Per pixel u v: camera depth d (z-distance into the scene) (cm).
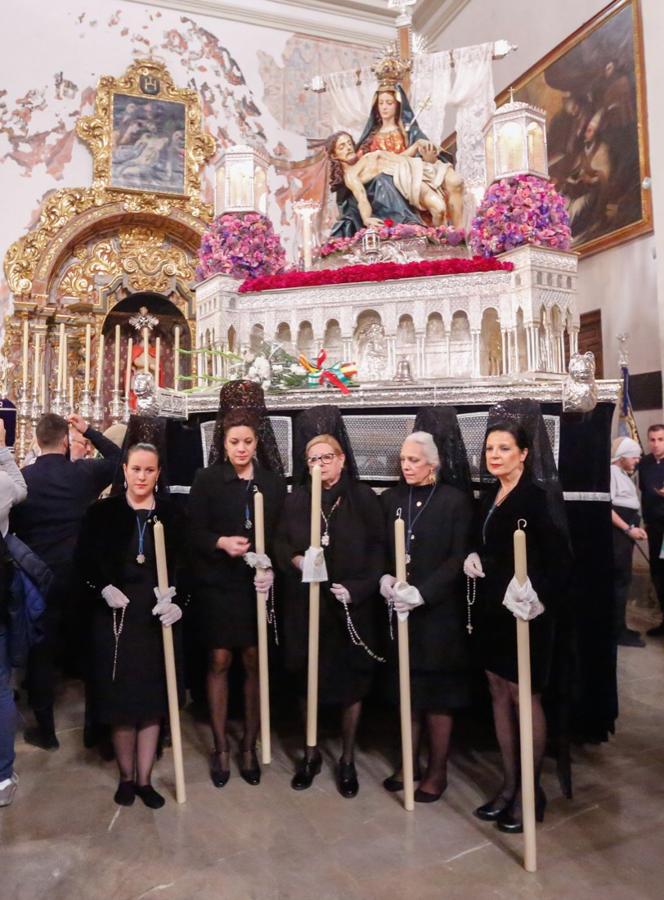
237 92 1029
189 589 329
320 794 309
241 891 238
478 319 448
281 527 328
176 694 300
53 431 399
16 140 925
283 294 488
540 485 287
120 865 254
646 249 735
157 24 995
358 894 236
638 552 699
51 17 944
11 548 317
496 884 242
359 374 470
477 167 604
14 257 914
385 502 329
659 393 713
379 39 1111
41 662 363
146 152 977
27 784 324
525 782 252
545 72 880
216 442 348
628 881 243
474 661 304
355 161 572
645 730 382
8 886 243
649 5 683
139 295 1010
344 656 316
